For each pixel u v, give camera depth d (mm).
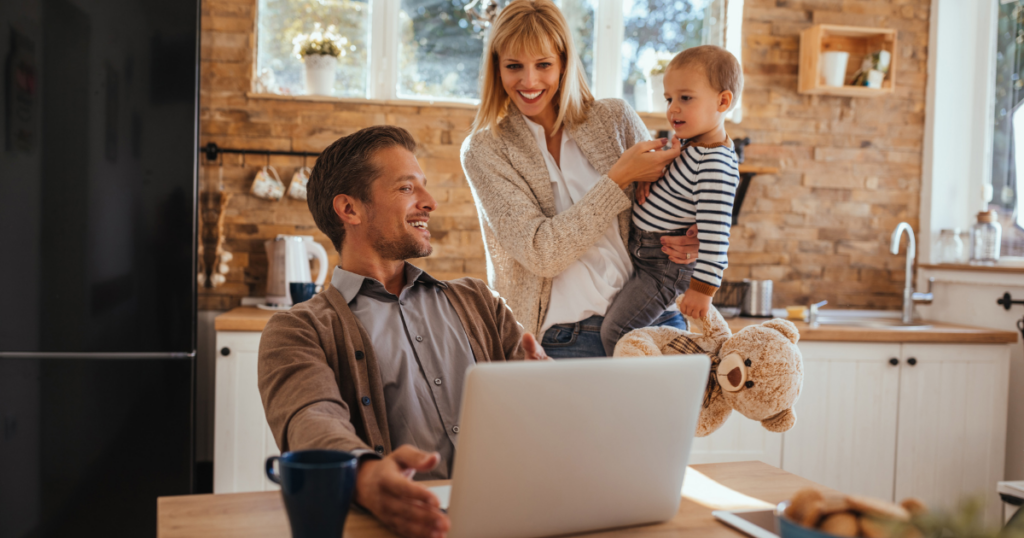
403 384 1127
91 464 2203
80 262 2186
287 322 1074
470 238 3066
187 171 2232
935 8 3211
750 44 3154
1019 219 3072
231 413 2465
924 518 562
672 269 1526
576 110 1660
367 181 1160
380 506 750
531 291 1633
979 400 2711
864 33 3104
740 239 3182
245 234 2947
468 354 1201
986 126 3197
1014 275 2783
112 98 2191
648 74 3189
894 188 3260
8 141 2141
